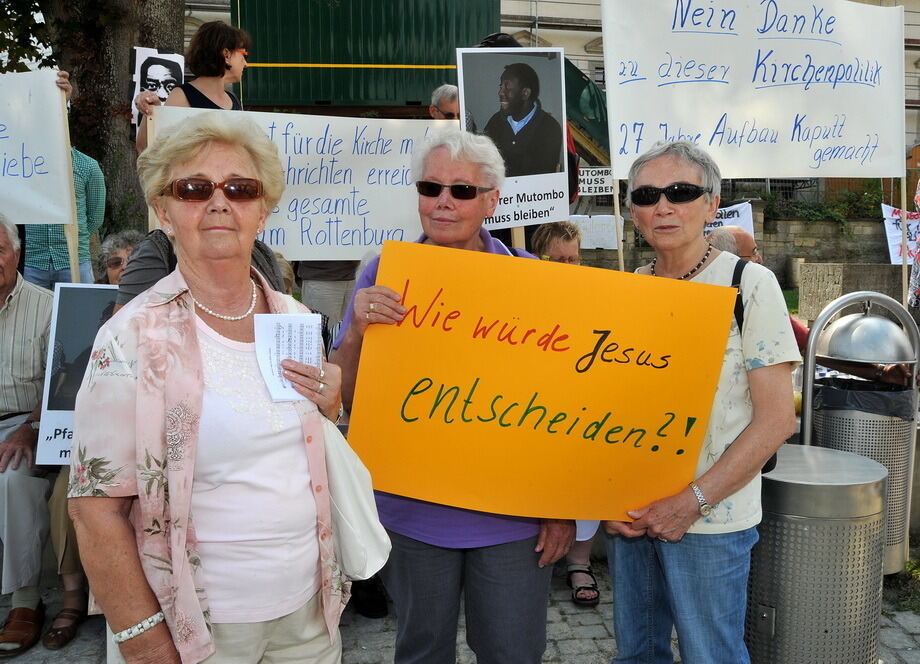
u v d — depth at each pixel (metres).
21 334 3.52
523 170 3.96
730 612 2.18
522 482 2.08
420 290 2.07
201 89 4.29
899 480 3.58
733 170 3.73
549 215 4.01
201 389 1.49
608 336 2.05
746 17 3.70
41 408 3.40
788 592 2.61
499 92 3.93
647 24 3.61
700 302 2.02
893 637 3.30
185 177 1.55
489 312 2.07
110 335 1.46
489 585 2.14
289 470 1.60
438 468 2.10
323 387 1.61
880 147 3.93
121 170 8.38
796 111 3.79
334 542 1.72
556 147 3.99
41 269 5.48
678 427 2.07
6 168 3.68
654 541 2.25
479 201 2.17
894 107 3.94
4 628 3.29
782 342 2.01
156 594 1.45
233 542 1.53
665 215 2.14
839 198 17.41
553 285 2.06
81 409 1.44
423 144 2.20
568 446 2.08
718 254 2.18
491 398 2.08
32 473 3.40
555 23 20.16
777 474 2.66
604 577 3.93
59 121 3.68
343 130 4.02
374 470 2.11
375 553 1.74
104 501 1.43
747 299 2.06
